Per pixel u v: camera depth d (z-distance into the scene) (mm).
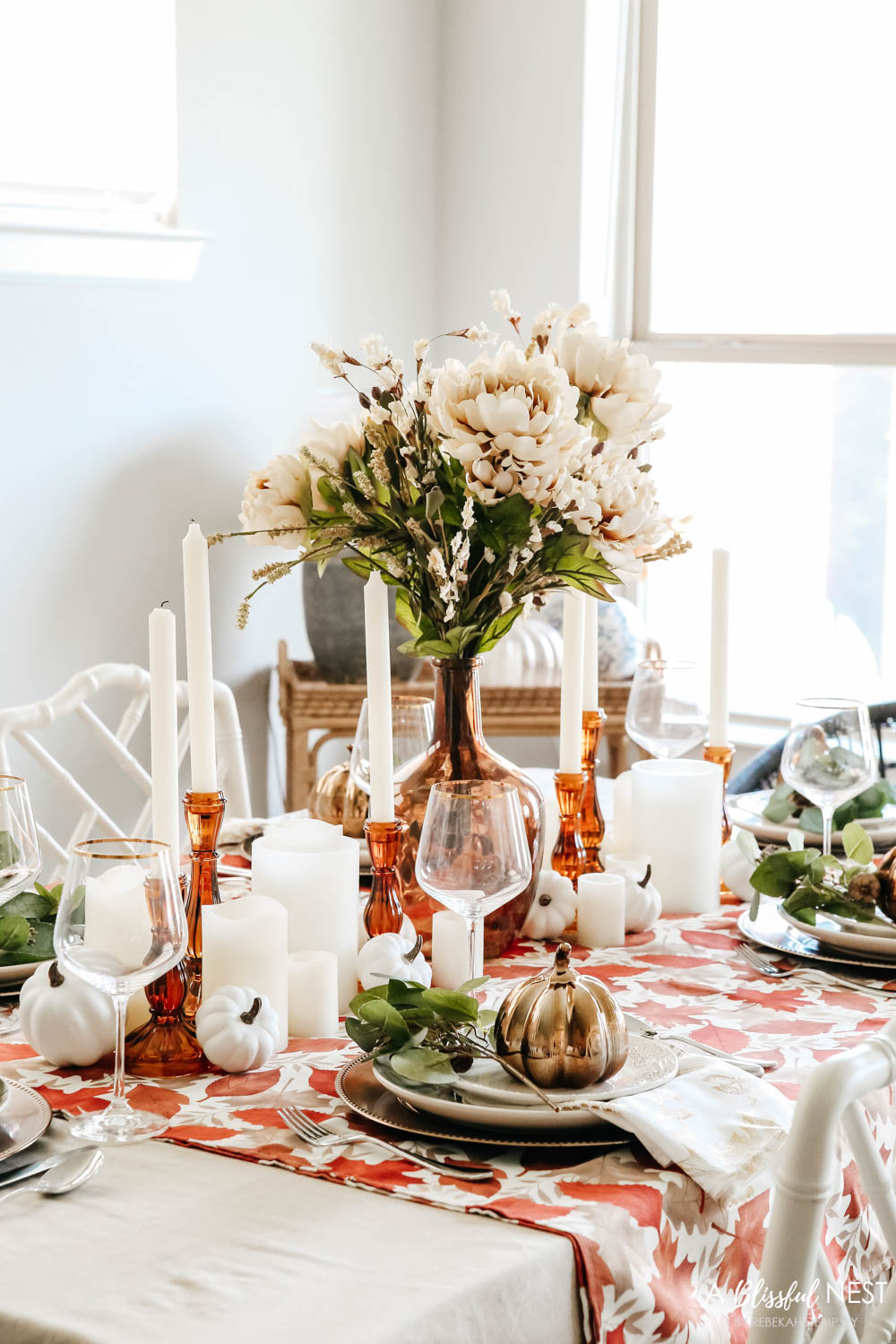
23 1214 839
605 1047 944
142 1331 706
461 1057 974
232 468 3100
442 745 1336
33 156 2775
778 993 1275
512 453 1203
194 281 2977
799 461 3264
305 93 3164
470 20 3422
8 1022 1196
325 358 1307
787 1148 787
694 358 3344
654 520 1260
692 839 1545
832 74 3105
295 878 1205
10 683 2730
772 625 3334
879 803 1670
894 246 3072
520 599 1310
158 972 938
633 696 1651
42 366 2725
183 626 3029
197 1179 888
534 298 3400
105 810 2883
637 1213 838
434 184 3512
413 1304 729
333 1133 946
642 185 3381
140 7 2889
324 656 2994
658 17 3309
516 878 1102
